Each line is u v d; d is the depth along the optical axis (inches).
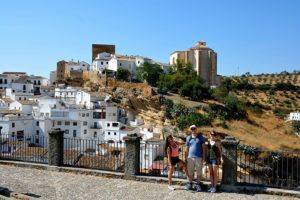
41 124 3112.7
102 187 679.1
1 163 859.4
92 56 6176.2
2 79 4869.6
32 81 5113.2
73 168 786.8
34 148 1152.2
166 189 668.1
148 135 2965.1
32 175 761.6
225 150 662.5
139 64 5615.2
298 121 4586.6
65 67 5556.1
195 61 6171.3
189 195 631.2
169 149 676.1
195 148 663.1
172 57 6446.9
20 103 3481.8
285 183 746.2
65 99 4109.3
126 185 693.3
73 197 617.0
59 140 808.9
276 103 6299.2
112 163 1073.5
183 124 3639.3
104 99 3946.9
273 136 4111.7
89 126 3356.3
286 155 768.3
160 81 5068.9
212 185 653.3
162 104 4133.9
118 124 3248.0
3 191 604.4
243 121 4330.7
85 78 5132.9
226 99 4608.8
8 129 2839.6
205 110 4200.3
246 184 671.1
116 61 5447.8
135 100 4074.8
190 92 4746.6
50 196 620.1
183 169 737.6
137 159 737.6
